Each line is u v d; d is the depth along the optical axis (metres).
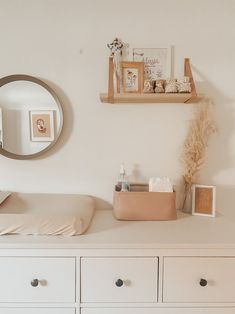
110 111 1.49
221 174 1.52
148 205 1.32
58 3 1.44
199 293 1.07
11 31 1.44
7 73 1.46
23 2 1.43
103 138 1.50
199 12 1.45
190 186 1.45
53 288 1.06
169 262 1.06
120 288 1.06
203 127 1.42
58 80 1.47
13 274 1.05
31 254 1.04
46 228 1.11
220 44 1.47
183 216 1.40
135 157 1.51
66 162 1.51
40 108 1.47
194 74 1.48
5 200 1.39
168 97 1.34
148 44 1.46
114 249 1.04
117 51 1.44
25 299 1.06
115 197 1.35
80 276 1.05
